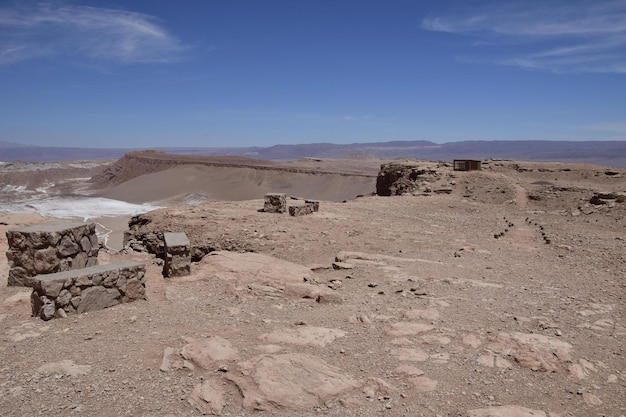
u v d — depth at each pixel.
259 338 7.55
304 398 5.75
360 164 195.50
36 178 146.12
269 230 19.00
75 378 6.12
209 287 10.82
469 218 25.27
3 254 13.94
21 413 5.30
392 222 22.38
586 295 10.61
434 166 45.03
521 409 5.59
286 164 147.38
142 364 6.56
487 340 7.67
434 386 6.17
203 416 5.41
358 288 11.31
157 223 20.92
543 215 26.58
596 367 6.84
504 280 11.93
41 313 8.41
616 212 24.47
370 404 5.73
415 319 8.70
